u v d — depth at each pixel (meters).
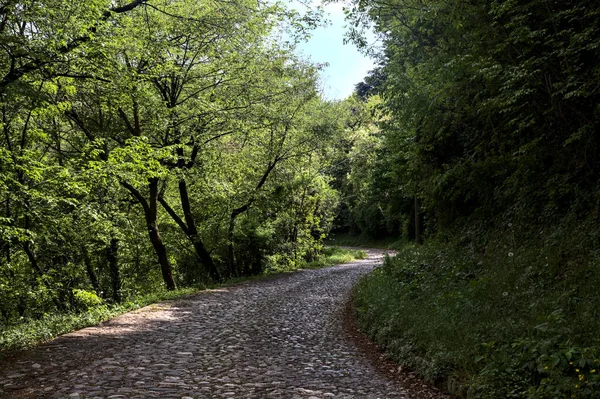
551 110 10.23
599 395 4.67
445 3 12.70
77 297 18.45
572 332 6.11
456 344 7.28
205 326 11.73
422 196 18.14
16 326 11.59
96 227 19.41
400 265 16.69
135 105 18.80
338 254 44.75
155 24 17.61
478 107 12.62
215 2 16.38
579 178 10.35
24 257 19.31
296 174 31.25
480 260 12.41
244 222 28.67
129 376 7.04
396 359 8.30
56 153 19.17
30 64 11.29
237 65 21.39
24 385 6.54
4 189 13.39
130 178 15.86
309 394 6.40
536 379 5.47
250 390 6.50
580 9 8.84
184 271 30.03
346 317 13.45
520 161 11.70
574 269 8.38
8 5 10.44
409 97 15.71
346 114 33.00
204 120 21.89
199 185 25.36
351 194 55.47
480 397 5.68
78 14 12.08
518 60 10.48
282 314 13.85
